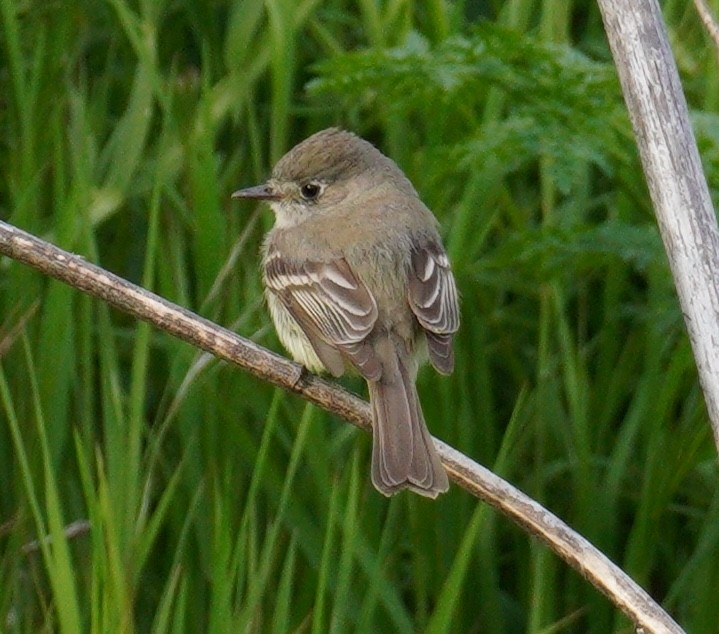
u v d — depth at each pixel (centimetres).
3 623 913
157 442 929
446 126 1180
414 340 909
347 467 1020
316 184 1008
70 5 1155
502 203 1154
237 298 1065
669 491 1011
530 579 1038
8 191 1152
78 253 1017
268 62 1141
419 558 1007
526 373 1125
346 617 961
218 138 1182
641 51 802
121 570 859
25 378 1016
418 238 952
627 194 1087
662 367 1122
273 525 915
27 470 877
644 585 1010
